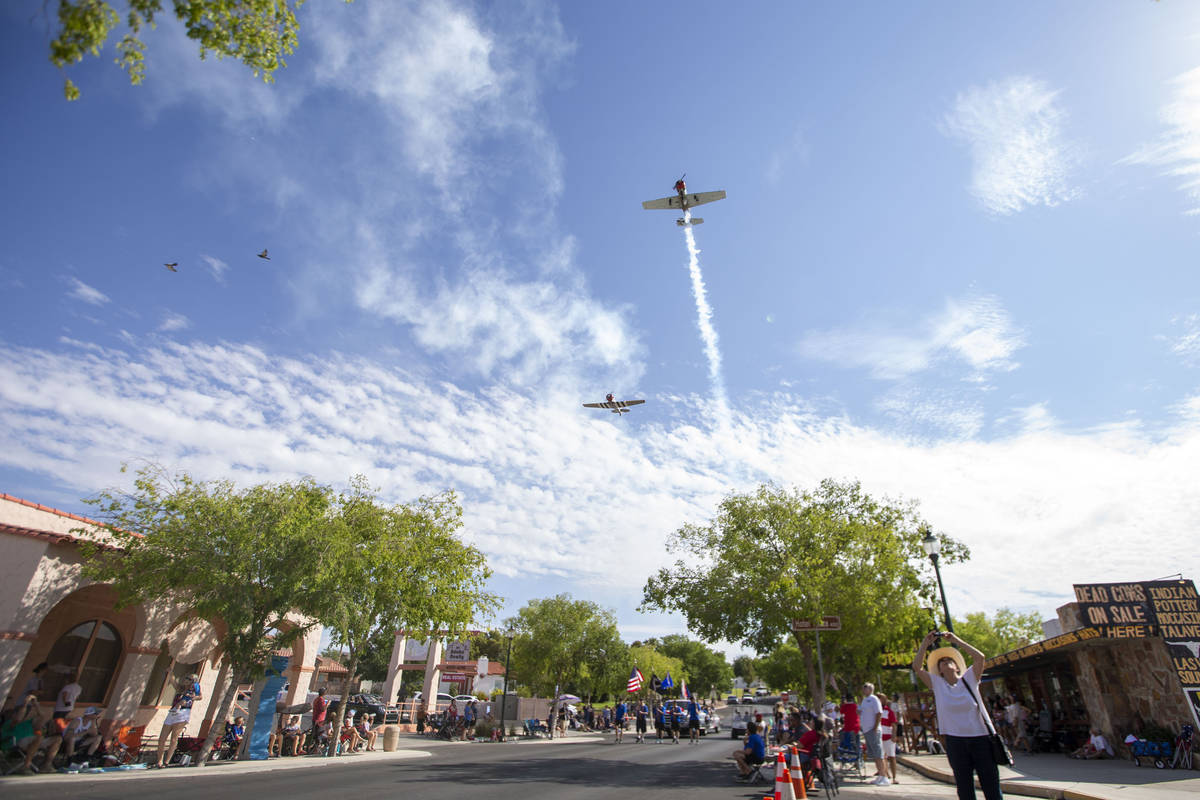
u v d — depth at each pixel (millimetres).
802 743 11898
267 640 17344
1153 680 16172
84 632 18062
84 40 5949
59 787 10664
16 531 14172
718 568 23344
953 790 12203
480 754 21953
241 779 12969
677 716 34375
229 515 16312
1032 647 18828
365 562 18328
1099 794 9688
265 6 6977
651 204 38531
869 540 21953
